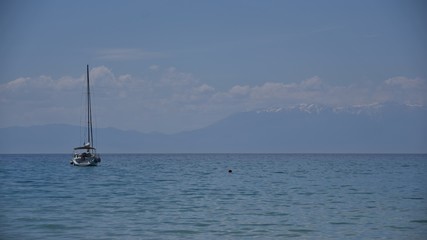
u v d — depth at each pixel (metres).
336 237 43.62
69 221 50.34
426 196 71.94
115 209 58.81
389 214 55.16
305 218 52.59
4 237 43.00
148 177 114.00
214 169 156.50
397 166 178.25
